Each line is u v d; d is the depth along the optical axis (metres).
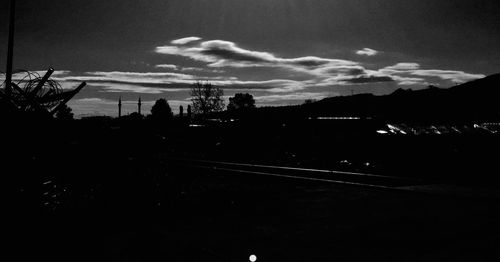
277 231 7.29
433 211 8.45
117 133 13.58
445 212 8.33
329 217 8.26
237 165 20.23
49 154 10.18
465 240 6.29
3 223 7.69
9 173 8.80
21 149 9.23
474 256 5.56
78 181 10.55
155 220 8.46
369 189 11.73
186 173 15.67
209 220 8.35
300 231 7.24
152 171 12.96
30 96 9.54
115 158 12.28
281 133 30.69
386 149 21.94
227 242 6.63
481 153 17.52
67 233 7.31
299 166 21.84
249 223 7.96
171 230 7.54
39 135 9.86
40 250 6.36
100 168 11.48
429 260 5.49
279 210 9.17
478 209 8.52
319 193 11.38
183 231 7.45
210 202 10.58
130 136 14.42
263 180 15.24
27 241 6.76
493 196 9.78
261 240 6.72
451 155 18.31
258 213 8.91
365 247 6.16
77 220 8.23
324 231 7.17
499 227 6.96
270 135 30.95
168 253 6.06
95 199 9.85
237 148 30.61
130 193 10.52
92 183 10.67
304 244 6.43
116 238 6.98
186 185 12.93
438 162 18.30
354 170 18.75
